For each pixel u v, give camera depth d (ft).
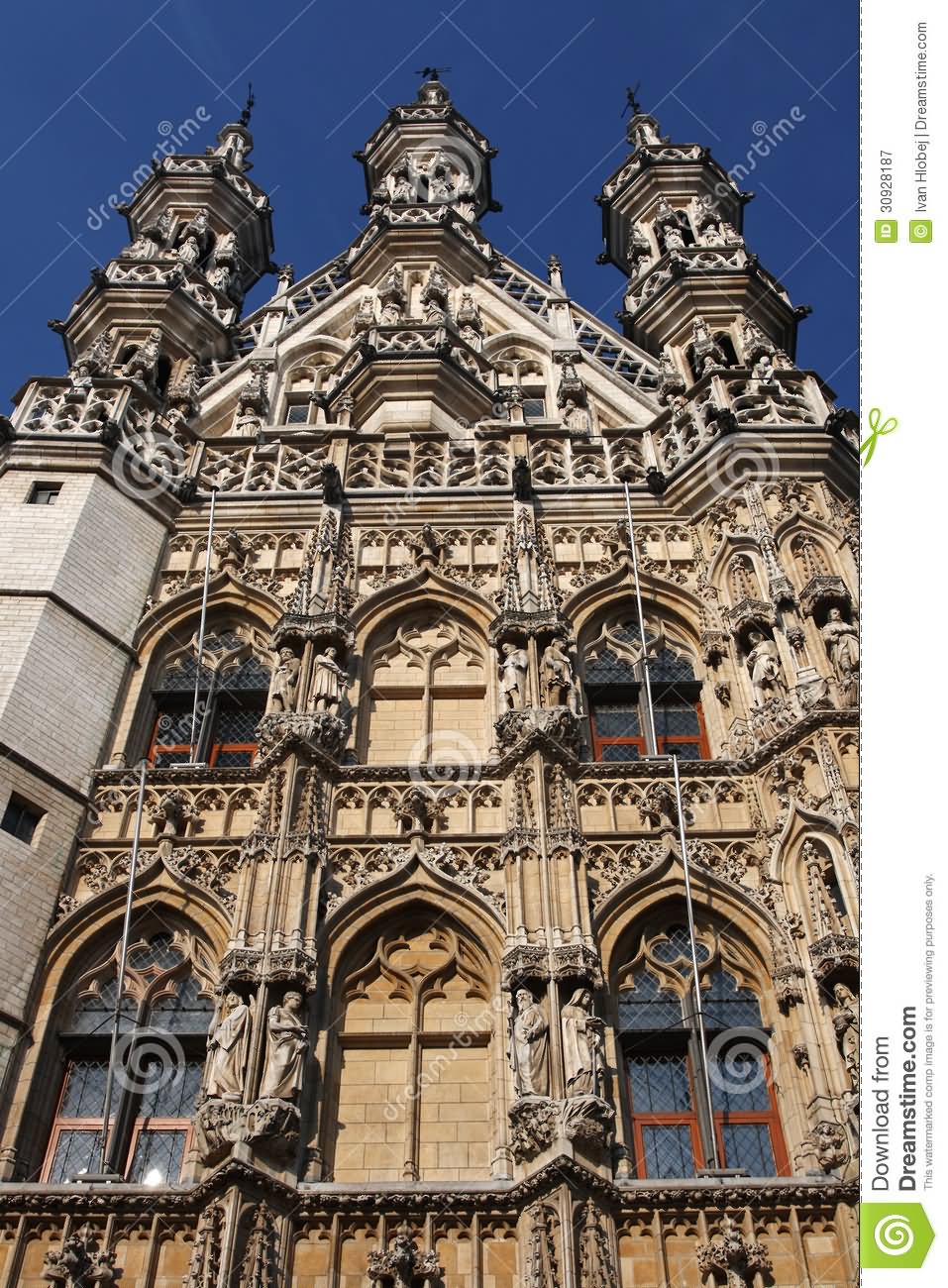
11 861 64.64
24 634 73.46
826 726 67.46
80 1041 61.72
